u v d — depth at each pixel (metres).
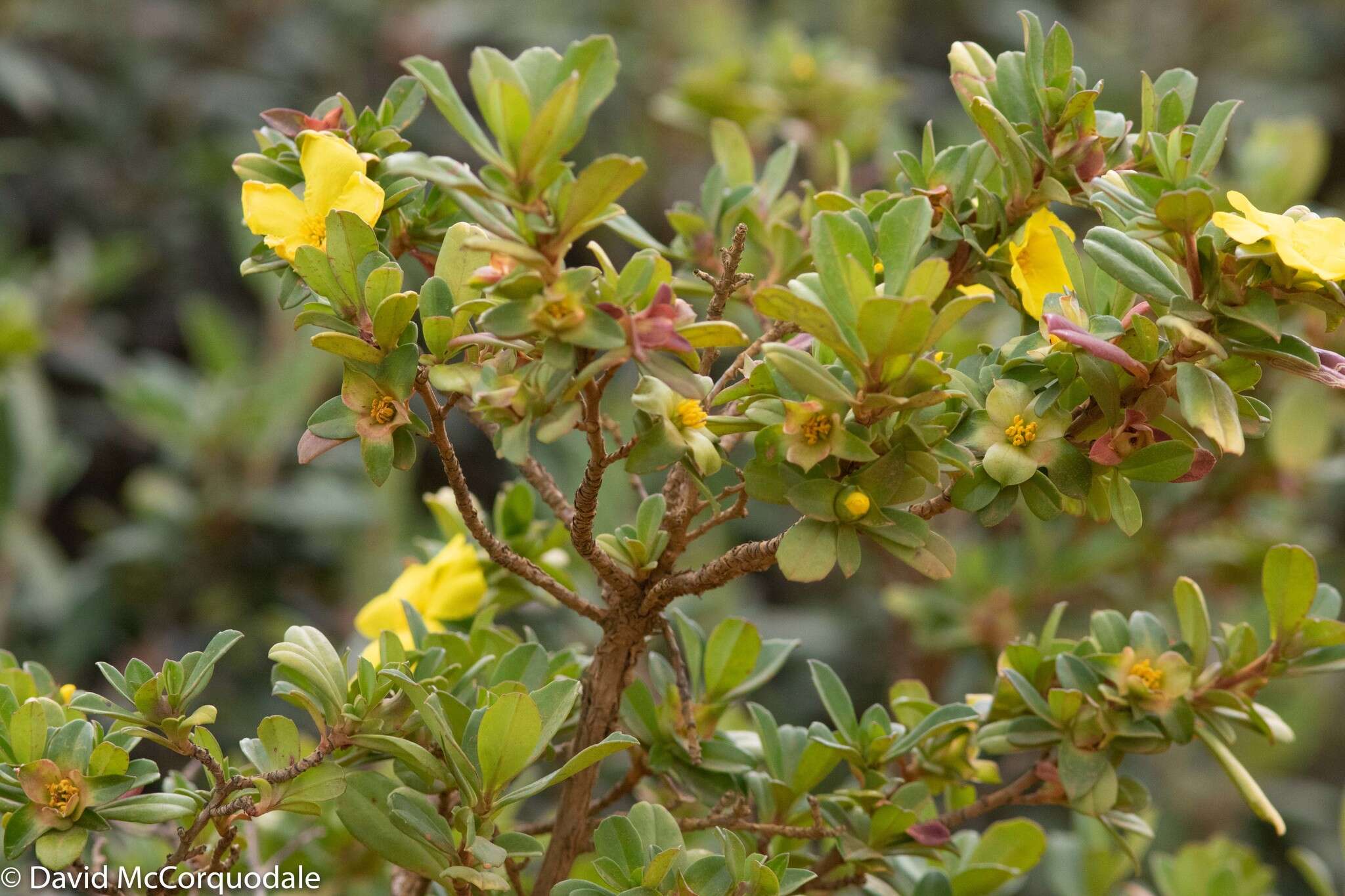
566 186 1.25
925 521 1.29
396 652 1.33
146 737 1.31
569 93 1.24
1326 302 1.27
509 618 1.66
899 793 1.38
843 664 2.53
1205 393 1.27
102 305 3.02
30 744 1.31
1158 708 1.34
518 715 1.29
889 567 1.96
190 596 2.33
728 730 1.50
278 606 2.36
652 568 1.33
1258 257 1.27
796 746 1.39
